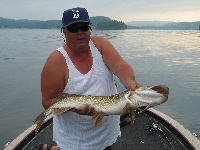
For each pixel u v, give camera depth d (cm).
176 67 958
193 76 790
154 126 228
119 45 1953
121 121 237
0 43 2142
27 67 957
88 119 128
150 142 213
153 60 1150
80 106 122
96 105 121
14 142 204
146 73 838
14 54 1377
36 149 204
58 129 135
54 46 1912
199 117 453
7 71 870
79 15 113
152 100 109
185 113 473
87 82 122
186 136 207
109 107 118
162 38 3162
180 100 548
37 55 1341
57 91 125
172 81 724
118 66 123
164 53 1441
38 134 228
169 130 229
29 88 634
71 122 130
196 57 1264
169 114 468
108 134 135
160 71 874
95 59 124
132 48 1730
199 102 534
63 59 121
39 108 490
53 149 184
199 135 383
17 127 408
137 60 1150
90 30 119
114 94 123
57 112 125
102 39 129
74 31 114
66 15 115
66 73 122
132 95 112
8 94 580
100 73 124
